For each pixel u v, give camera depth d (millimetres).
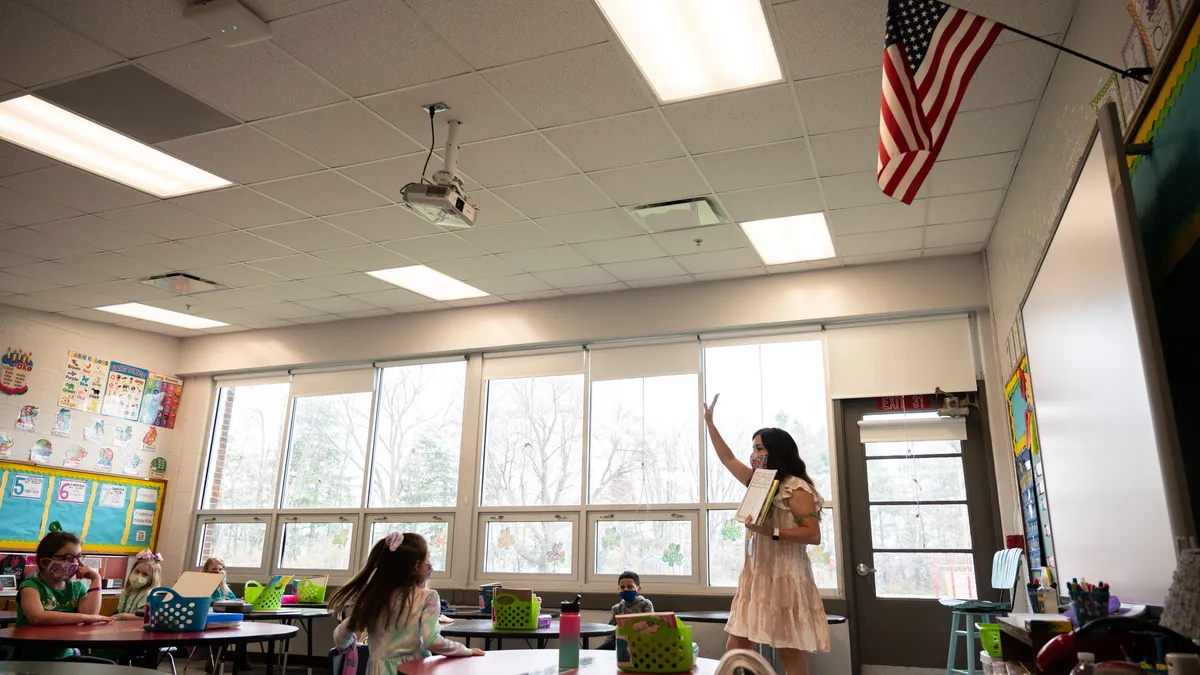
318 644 6953
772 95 3781
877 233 5457
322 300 7137
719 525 6168
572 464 6770
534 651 2633
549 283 6637
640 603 5199
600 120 4016
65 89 3770
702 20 3266
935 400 5855
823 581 5738
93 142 4285
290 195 4914
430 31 3322
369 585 2785
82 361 7535
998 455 5453
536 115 3969
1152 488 1538
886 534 5781
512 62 3531
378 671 2674
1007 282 4930
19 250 5820
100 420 7602
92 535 7371
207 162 4496
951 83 2516
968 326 5824
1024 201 4281
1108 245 1700
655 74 3641
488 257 5996
